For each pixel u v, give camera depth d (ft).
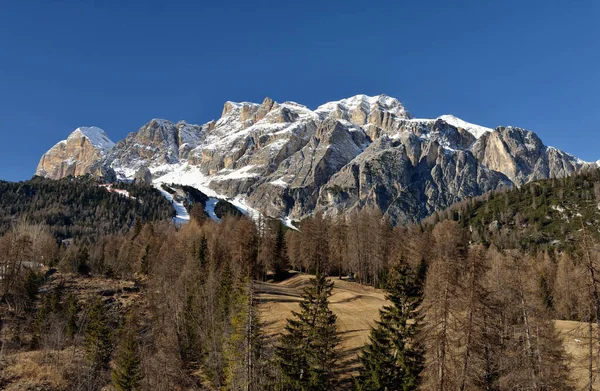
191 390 156.56
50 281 294.46
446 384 91.45
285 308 211.61
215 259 288.92
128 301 262.88
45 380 155.74
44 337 200.03
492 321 103.04
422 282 221.25
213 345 163.22
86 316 225.15
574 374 119.75
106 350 182.91
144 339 196.24
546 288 245.65
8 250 283.79
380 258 312.50
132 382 148.46
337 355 156.56
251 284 135.03
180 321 195.83
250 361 121.49
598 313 83.15
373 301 241.55
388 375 120.26
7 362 166.61
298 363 131.54
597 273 85.25
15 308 244.83
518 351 103.76
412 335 125.08
